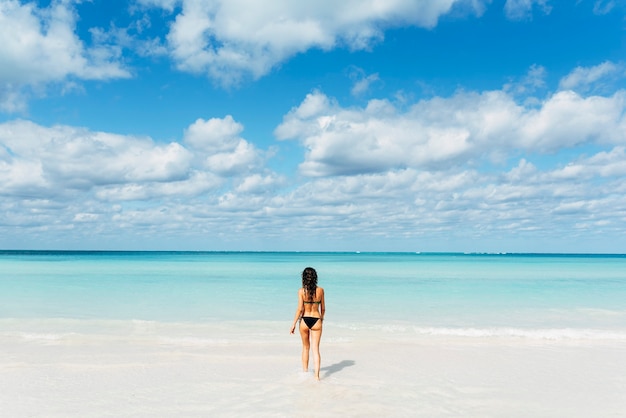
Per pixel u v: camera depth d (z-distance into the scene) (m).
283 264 69.00
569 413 7.18
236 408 7.26
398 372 9.49
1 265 56.41
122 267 52.72
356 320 15.77
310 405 7.40
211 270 47.69
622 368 9.92
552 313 17.47
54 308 17.94
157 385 8.48
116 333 13.20
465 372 9.52
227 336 12.92
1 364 9.82
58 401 7.57
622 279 35.94
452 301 20.81
